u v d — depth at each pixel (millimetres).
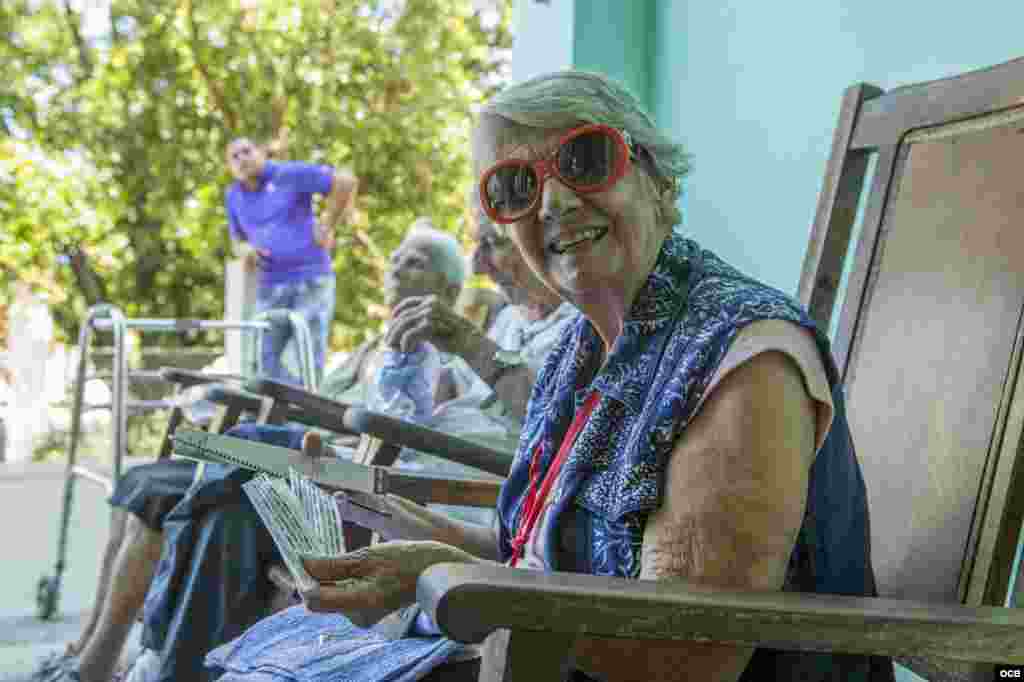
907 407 1613
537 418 1552
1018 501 1409
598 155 1329
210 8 12914
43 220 12352
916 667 1350
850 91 1910
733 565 1150
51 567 4633
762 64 2648
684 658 1168
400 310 2361
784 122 2574
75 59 13414
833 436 1244
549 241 1387
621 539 1245
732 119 2770
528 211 1378
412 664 1531
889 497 1593
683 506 1183
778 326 1212
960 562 1442
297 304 6141
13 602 4152
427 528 1722
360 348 3359
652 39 3092
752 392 1173
